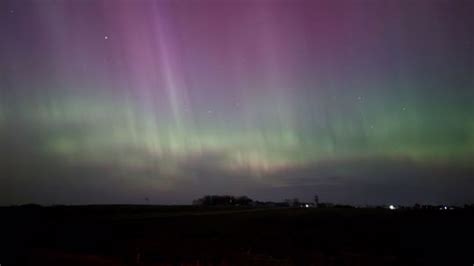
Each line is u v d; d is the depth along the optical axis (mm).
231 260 24422
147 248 29641
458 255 27469
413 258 26484
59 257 23312
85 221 50469
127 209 72125
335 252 28719
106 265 21703
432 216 44125
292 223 47219
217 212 65500
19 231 37438
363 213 52969
